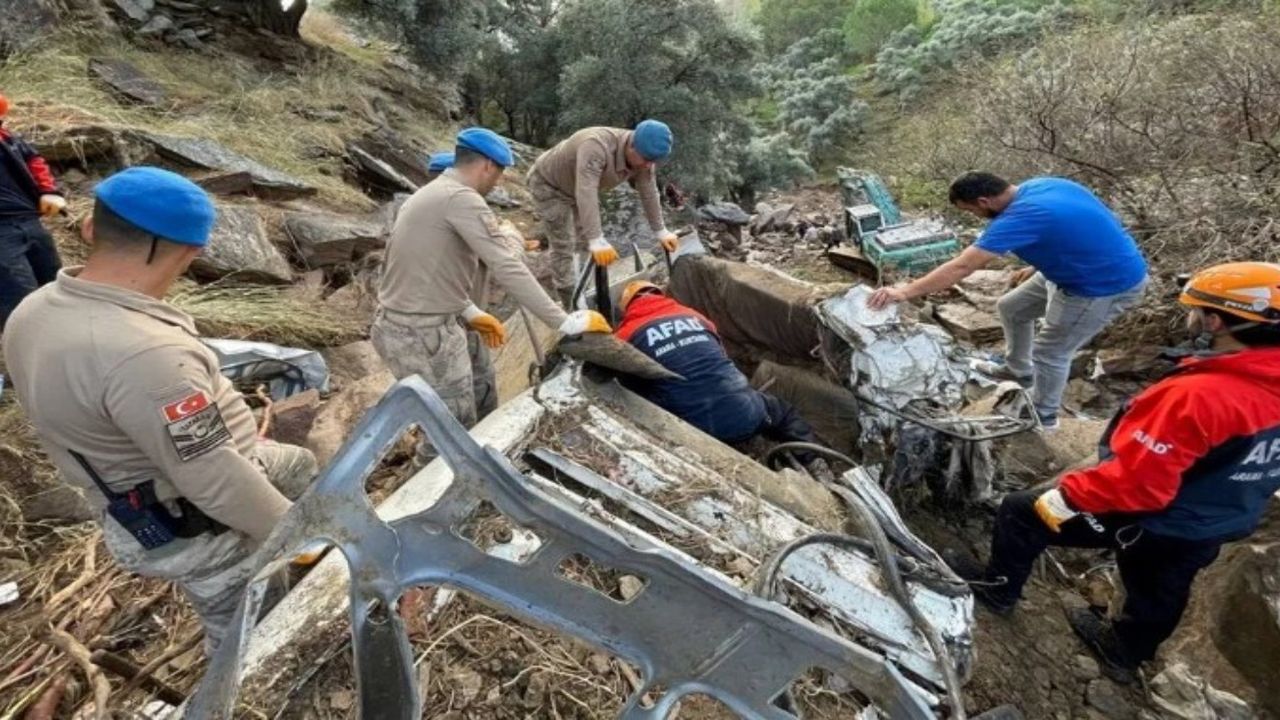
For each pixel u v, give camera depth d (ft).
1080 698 7.70
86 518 8.66
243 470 4.82
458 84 40.40
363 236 17.31
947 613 6.20
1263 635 7.08
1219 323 6.42
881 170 37.83
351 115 27.32
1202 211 16.62
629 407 7.66
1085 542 7.41
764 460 8.63
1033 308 11.37
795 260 25.52
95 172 16.02
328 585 5.45
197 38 27.07
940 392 8.65
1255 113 18.95
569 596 3.99
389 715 4.17
